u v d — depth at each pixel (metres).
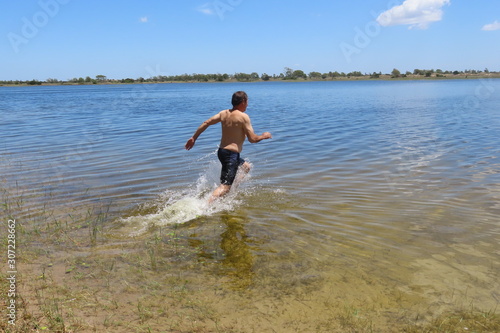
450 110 21.97
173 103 34.38
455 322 3.17
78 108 28.84
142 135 14.24
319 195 6.66
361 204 6.16
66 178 8.00
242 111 6.82
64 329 2.97
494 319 3.21
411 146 11.10
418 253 4.41
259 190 6.98
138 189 7.22
